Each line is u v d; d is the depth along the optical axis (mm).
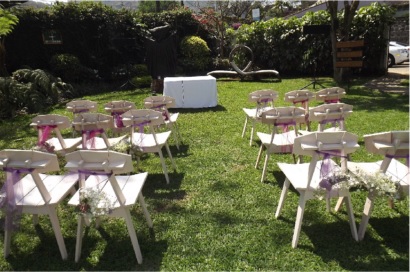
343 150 2285
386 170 2430
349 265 2221
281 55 11523
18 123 6203
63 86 8367
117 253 2445
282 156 4086
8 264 2383
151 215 2898
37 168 2188
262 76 10898
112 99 7855
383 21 9922
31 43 9508
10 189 2268
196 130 5234
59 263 2375
